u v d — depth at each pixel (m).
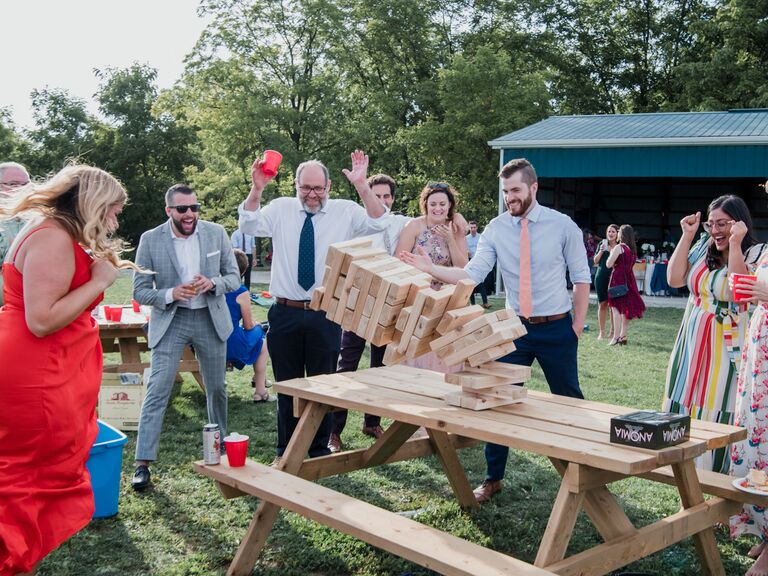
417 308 3.08
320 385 3.77
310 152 29.03
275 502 3.10
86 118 40.47
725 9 26.42
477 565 2.42
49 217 2.84
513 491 4.45
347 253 3.30
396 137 27.41
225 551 3.60
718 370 3.80
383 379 3.93
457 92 24.59
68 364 2.90
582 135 17.77
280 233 4.80
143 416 4.51
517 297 4.34
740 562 3.51
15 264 2.83
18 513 2.79
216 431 3.56
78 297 2.83
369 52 30.30
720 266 3.80
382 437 3.95
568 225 4.20
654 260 18.95
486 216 25.27
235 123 27.58
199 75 29.91
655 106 32.19
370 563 3.49
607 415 3.09
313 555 3.55
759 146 16.38
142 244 4.74
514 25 31.53
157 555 3.55
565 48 32.78
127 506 4.13
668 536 2.92
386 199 5.94
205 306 4.75
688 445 2.65
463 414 3.10
